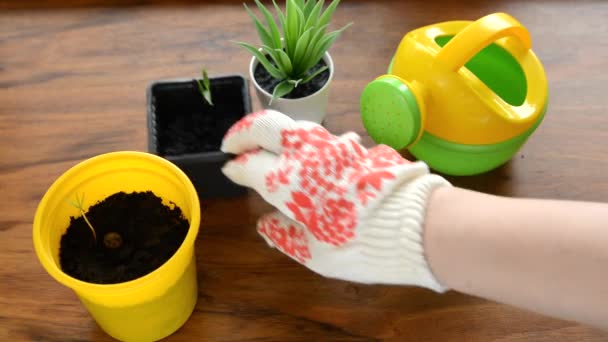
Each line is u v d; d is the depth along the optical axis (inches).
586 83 31.5
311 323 26.9
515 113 27.0
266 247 28.3
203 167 27.2
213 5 34.1
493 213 22.9
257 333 26.7
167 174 26.0
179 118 29.0
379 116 28.1
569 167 29.7
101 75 32.0
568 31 33.0
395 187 24.0
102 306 24.4
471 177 29.6
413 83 27.4
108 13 33.8
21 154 30.1
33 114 31.1
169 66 32.2
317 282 27.6
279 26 33.1
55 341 26.6
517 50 28.0
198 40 32.9
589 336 26.4
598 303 21.6
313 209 24.2
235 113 29.1
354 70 32.1
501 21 26.5
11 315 27.0
